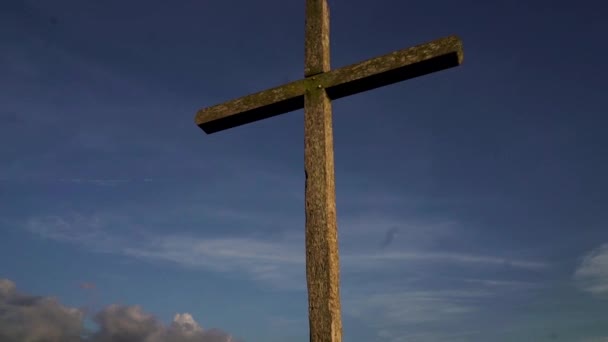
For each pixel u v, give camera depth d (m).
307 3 7.68
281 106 7.46
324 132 6.89
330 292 6.21
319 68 7.27
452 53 6.62
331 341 6.04
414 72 6.90
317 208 6.58
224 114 7.69
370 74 6.91
